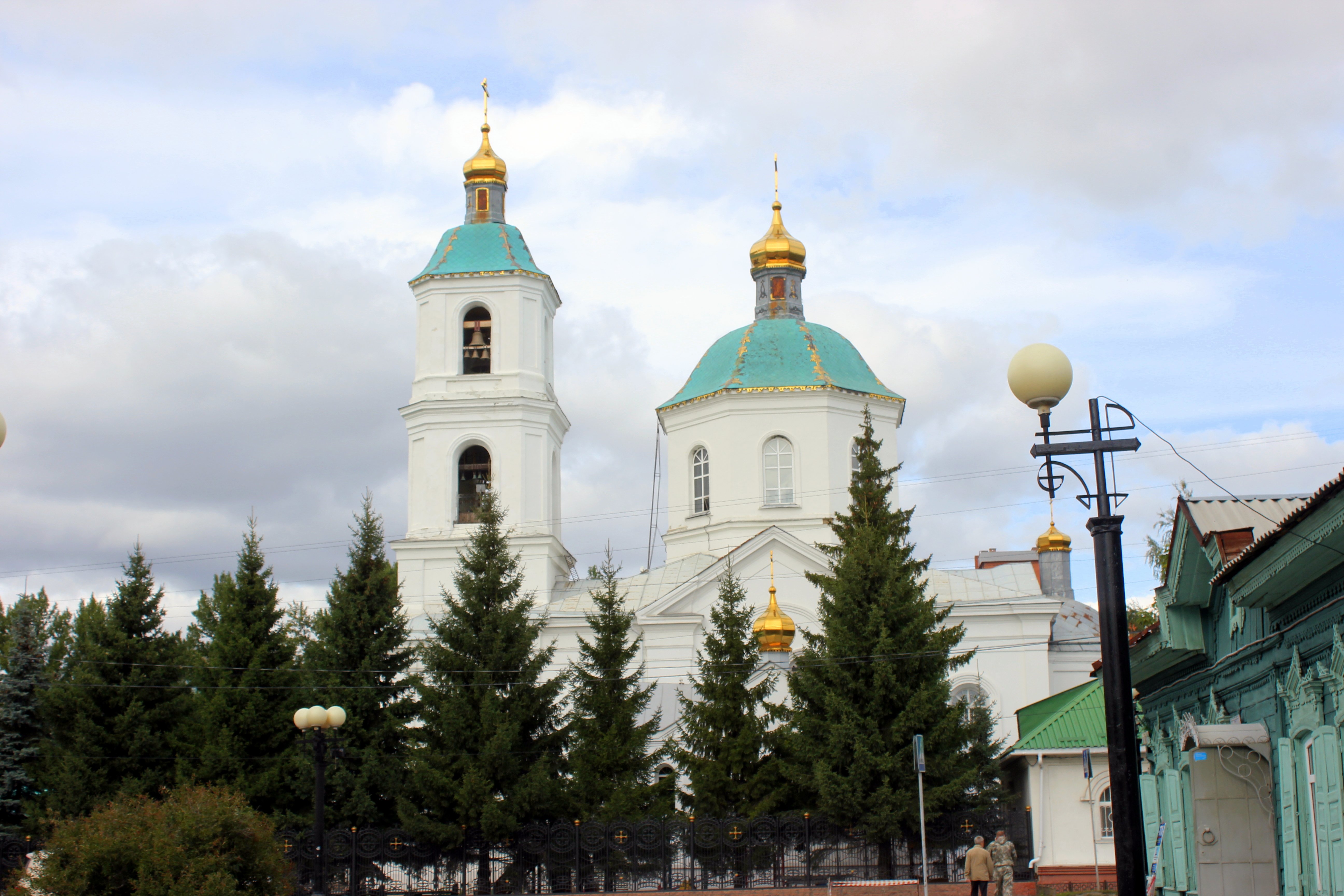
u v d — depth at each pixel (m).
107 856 23.67
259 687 39.44
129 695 39.75
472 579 39.50
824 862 35.38
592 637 50.38
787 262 57.75
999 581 52.69
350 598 40.03
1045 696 49.06
